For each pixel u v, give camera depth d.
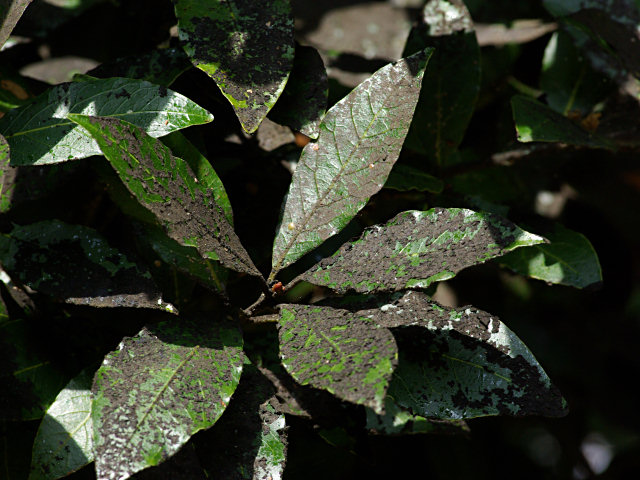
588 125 0.89
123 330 0.82
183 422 0.76
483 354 0.80
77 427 0.79
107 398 0.76
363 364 0.75
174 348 0.78
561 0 0.89
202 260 0.80
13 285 0.82
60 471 0.78
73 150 0.79
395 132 0.80
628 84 0.88
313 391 0.80
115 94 0.80
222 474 0.78
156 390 0.77
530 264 0.86
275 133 0.87
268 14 0.81
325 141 0.81
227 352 0.79
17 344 0.80
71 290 0.79
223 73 0.80
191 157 0.80
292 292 0.86
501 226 0.79
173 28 0.87
